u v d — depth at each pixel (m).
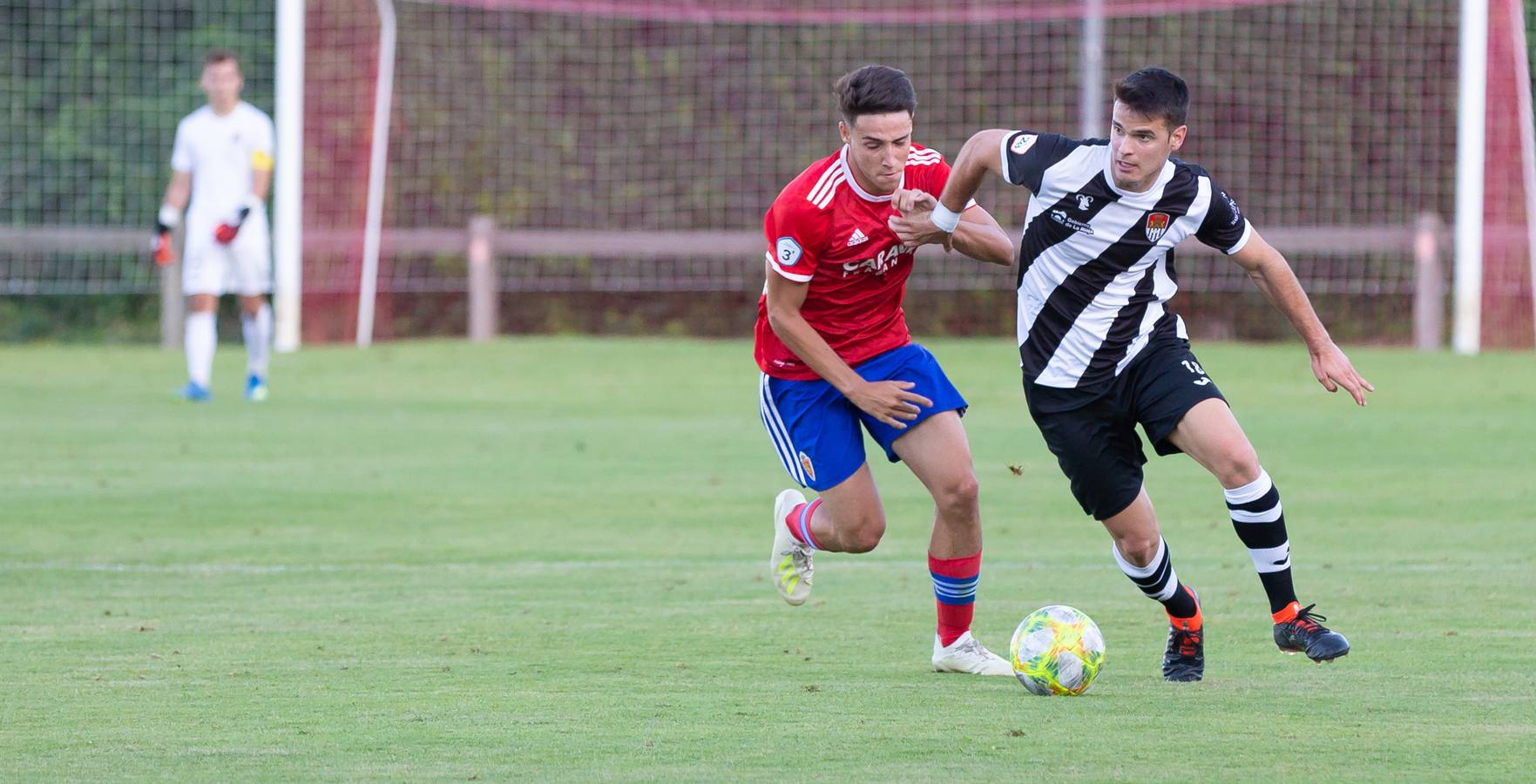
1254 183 66.25
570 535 27.33
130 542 26.47
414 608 21.52
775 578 20.42
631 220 70.25
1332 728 14.97
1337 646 16.59
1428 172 65.75
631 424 41.62
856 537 19.48
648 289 72.00
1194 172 17.84
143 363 57.06
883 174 17.73
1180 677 17.30
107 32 68.62
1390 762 13.77
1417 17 65.00
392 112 68.62
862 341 19.17
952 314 70.06
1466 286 57.97
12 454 36.06
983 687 16.95
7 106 68.19
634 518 28.91
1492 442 37.50
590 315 73.19
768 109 69.50
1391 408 43.78
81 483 32.22
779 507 20.31
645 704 16.12
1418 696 16.36
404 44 68.69
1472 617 20.53
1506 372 52.12
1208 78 66.00
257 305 46.22
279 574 23.97
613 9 65.88
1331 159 65.94
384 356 58.31
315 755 14.15
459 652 18.84
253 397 46.59
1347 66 65.50
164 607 21.53
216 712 15.80
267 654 18.64
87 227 68.69
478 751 14.27
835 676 17.59
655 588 22.97
